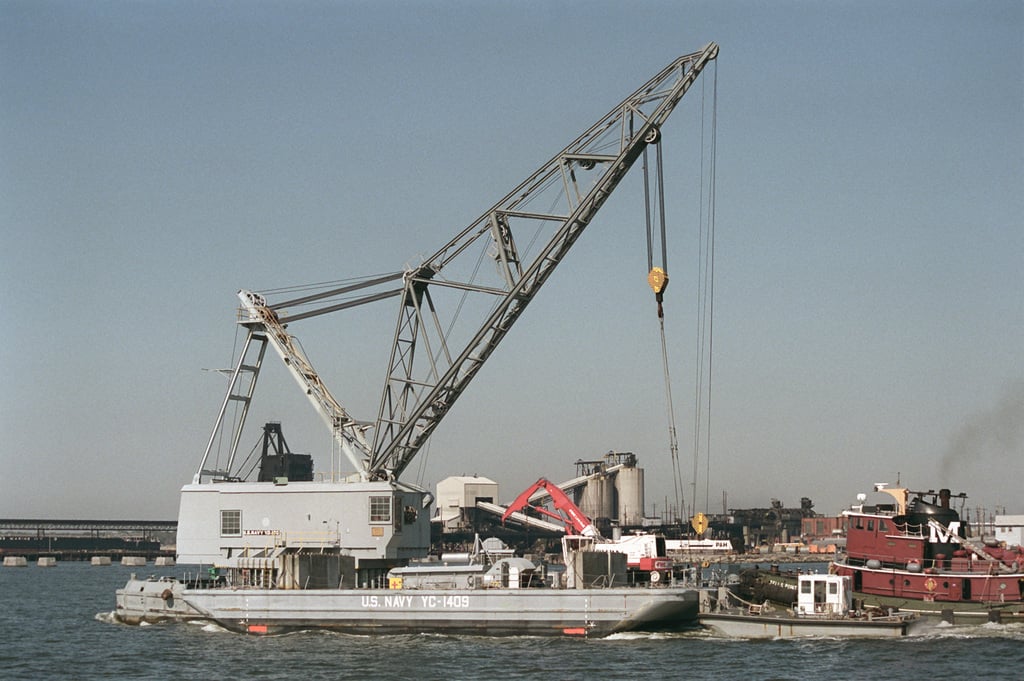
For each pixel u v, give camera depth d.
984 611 120.00
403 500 130.50
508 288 134.25
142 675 99.94
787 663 101.12
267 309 140.88
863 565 129.50
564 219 132.62
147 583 135.62
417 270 136.88
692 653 105.62
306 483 132.25
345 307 140.12
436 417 138.12
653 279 127.88
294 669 99.75
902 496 127.31
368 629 116.38
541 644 110.31
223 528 132.12
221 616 121.06
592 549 122.00
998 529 167.62
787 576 135.25
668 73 130.38
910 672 97.62
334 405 138.50
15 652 115.62
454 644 110.69
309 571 121.06
